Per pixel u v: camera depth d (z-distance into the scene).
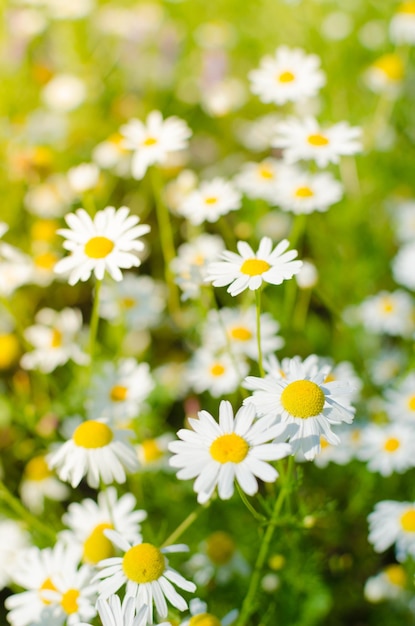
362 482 0.44
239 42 0.77
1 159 0.63
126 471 0.42
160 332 0.54
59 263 0.37
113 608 0.32
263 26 0.76
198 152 0.68
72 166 0.64
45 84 0.67
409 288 0.57
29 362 0.44
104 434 0.36
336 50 0.70
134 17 0.78
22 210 0.60
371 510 0.44
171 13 0.82
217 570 0.40
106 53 0.78
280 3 0.72
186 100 0.72
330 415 0.33
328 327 0.53
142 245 0.36
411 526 0.38
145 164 0.44
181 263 0.47
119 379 0.42
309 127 0.43
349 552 0.44
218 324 0.45
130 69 0.75
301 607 0.41
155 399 0.47
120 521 0.38
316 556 0.41
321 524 0.43
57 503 0.45
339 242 0.57
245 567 0.40
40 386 0.49
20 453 0.46
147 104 0.71
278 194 0.45
